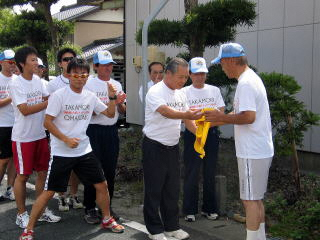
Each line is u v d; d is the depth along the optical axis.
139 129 10.09
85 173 4.05
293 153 5.05
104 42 21.44
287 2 7.04
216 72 5.55
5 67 5.12
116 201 5.26
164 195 4.06
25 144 4.31
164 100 3.78
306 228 4.13
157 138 3.87
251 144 3.38
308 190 5.26
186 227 4.41
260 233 3.60
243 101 3.30
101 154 4.42
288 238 4.03
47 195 3.88
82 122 3.96
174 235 4.11
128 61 10.98
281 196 5.00
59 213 4.81
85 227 4.37
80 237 4.10
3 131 5.05
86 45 22.05
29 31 8.93
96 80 4.44
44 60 9.70
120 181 6.07
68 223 4.48
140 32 5.80
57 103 3.80
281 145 4.91
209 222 4.57
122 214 4.80
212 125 3.90
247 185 3.42
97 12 22.05
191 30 5.35
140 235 4.16
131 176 6.08
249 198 3.44
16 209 4.93
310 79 6.75
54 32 8.75
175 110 3.69
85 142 4.00
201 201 5.22
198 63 4.45
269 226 4.32
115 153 4.47
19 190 4.33
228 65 3.47
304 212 4.51
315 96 6.69
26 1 8.19
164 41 5.69
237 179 5.92
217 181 4.73
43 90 4.56
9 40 9.69
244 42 7.88
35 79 4.44
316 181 5.75
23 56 4.25
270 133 3.47
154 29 5.54
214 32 5.64
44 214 4.52
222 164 6.59
